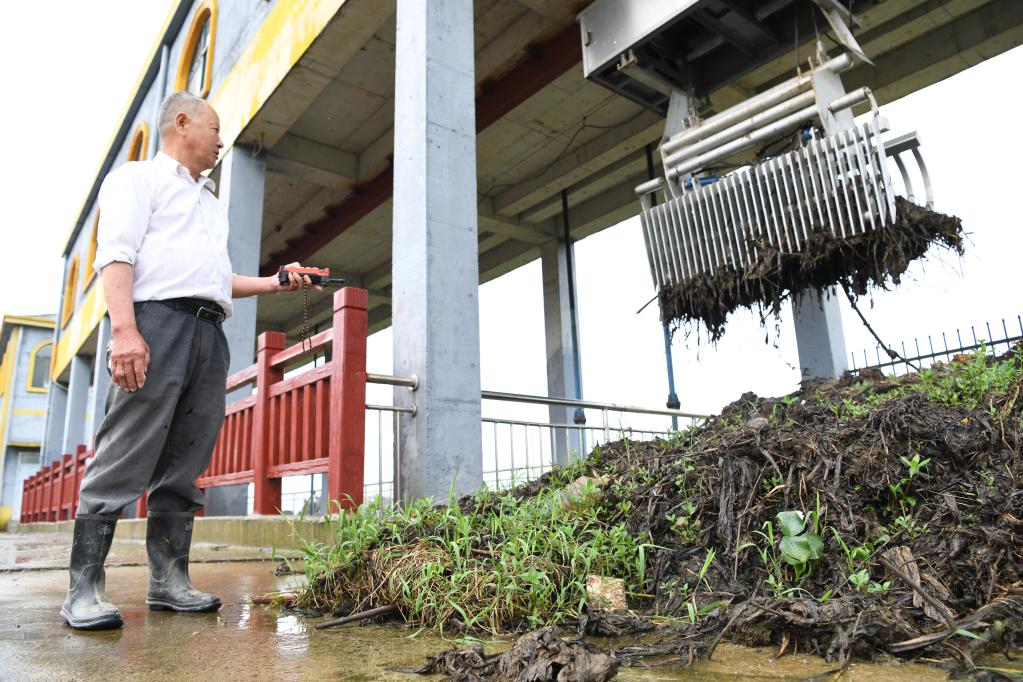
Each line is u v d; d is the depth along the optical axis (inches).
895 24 266.8
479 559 80.0
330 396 142.1
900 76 277.9
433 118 161.6
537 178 385.1
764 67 291.1
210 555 156.5
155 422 76.9
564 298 406.9
